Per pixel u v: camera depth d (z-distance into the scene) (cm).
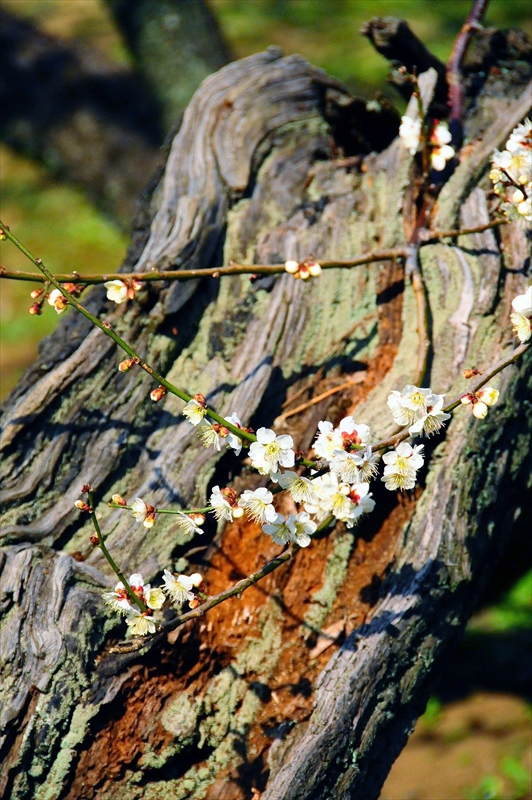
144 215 269
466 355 219
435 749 374
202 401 176
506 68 290
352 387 229
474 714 391
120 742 190
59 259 642
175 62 607
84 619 189
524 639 433
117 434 221
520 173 208
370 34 268
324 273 242
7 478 214
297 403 228
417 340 228
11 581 191
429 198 246
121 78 687
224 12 863
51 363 228
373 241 249
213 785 193
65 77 686
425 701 211
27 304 603
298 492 173
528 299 180
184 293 234
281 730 194
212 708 198
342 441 173
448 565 202
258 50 784
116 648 179
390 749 199
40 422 219
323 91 285
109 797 190
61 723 185
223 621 204
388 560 208
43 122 677
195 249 243
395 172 254
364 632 197
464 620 216
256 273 223
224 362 231
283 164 271
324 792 183
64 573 193
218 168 263
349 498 170
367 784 194
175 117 618
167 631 177
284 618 206
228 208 259
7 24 732
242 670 201
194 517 182
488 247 232
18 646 187
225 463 215
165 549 205
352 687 189
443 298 229
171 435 220
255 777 193
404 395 173
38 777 186
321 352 234
